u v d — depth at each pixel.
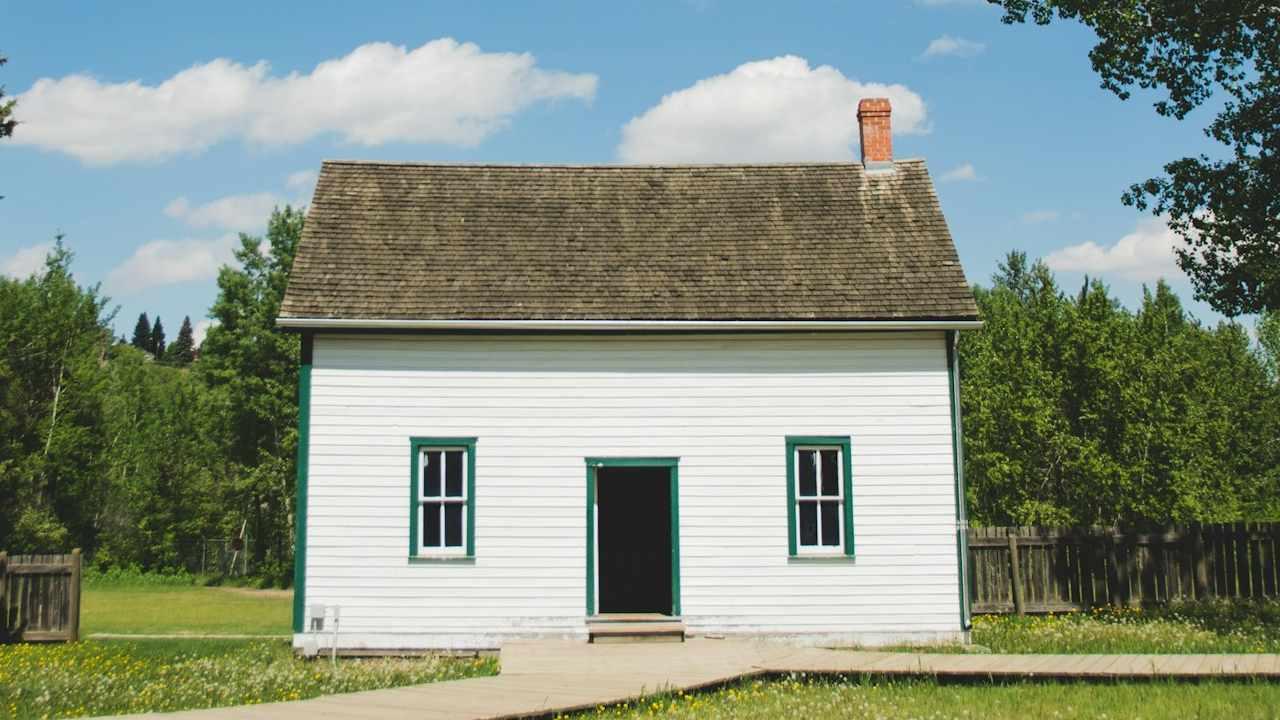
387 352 18.30
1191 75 22.41
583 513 18.14
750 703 11.79
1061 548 21.75
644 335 18.62
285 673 15.07
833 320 18.41
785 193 21.75
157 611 29.38
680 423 18.41
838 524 18.41
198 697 13.23
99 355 50.66
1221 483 30.80
